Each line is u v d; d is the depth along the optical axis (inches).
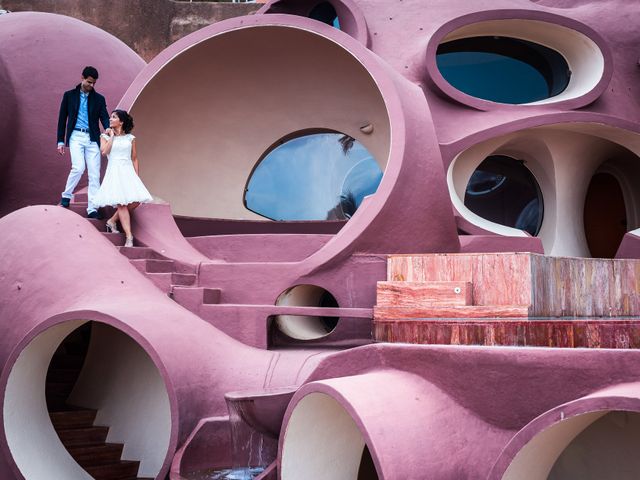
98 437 339.3
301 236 371.2
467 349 213.9
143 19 784.9
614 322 252.5
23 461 282.7
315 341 350.0
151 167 477.1
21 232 336.5
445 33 508.4
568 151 565.9
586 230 651.5
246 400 247.1
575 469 253.3
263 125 507.2
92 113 384.8
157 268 347.6
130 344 354.6
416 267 300.4
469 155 518.3
